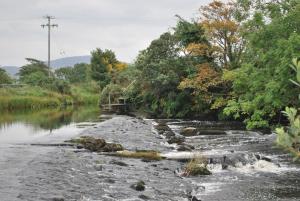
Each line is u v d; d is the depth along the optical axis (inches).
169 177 713.0
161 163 815.7
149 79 2043.6
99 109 2524.6
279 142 139.8
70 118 1787.6
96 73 3772.1
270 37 1058.1
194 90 1841.8
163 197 593.9
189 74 1839.3
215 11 1754.4
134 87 2393.0
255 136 1215.6
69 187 598.2
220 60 1803.6
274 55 1016.2
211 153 911.7
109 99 2682.1
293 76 926.4
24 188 570.9
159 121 1721.2
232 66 1729.8
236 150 965.8
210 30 1740.9
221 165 812.6
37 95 2723.9
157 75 1977.1
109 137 1141.1
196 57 1879.9
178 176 730.2
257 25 1130.0
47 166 716.7
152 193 610.2
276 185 674.8
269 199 598.2
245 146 1034.1
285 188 655.1
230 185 679.1
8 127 1378.0
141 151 920.9
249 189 652.1
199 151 945.5
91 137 1031.6
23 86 2859.3
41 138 1071.0
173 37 2041.1
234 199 600.1
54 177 644.7
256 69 1175.0
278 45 956.0
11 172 655.1
